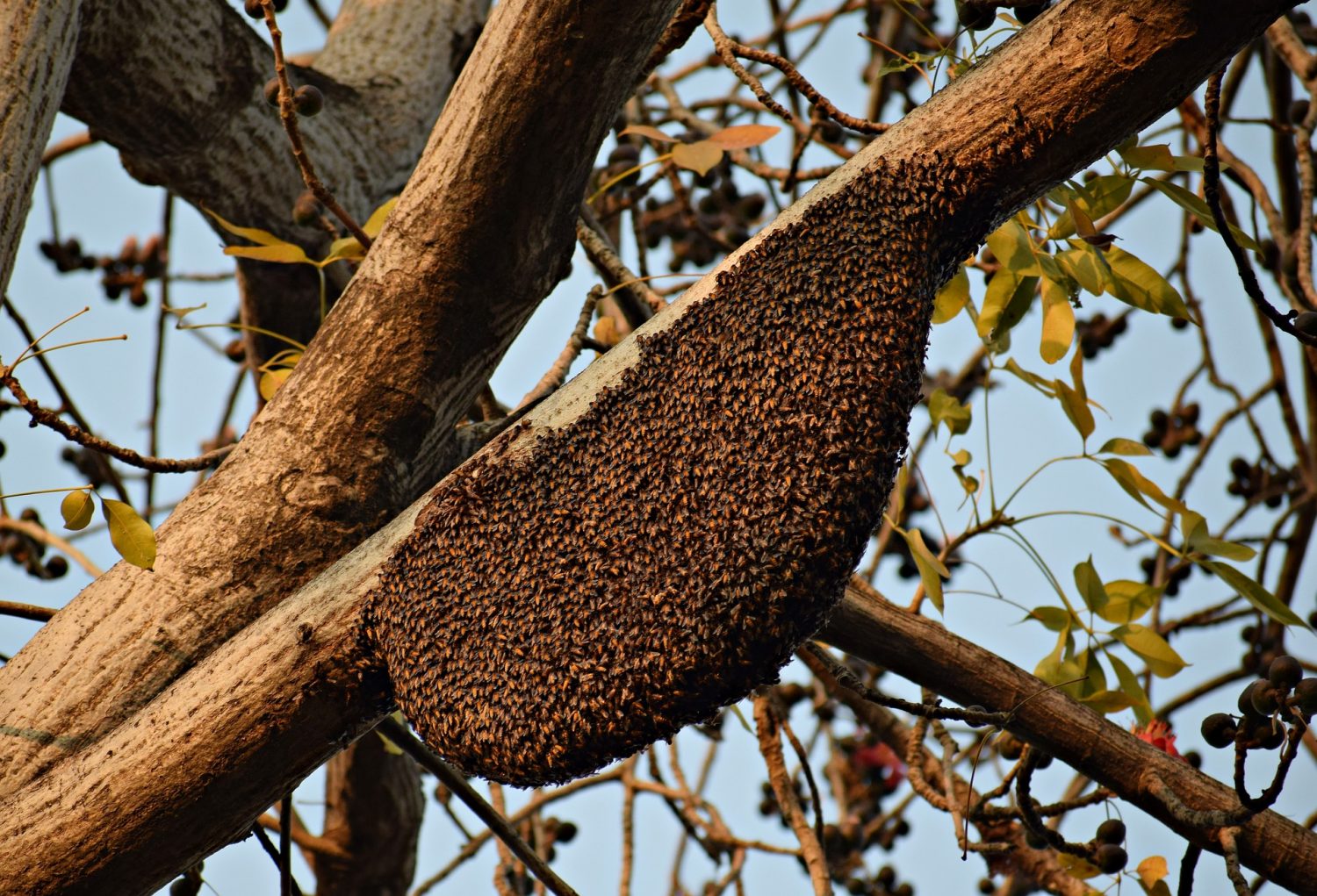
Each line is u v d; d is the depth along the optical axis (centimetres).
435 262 1028
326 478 1025
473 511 1008
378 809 1229
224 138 1120
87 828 1006
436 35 1205
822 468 998
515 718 999
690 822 1164
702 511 1000
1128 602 1077
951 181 1009
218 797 1010
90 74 1101
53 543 1146
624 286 1085
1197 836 1052
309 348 1031
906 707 1048
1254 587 1059
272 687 1009
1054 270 1045
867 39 1048
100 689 1016
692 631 995
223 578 1020
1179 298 1042
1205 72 1006
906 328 1002
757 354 1004
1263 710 1017
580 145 1025
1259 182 1127
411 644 1005
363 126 1148
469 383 1034
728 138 1075
